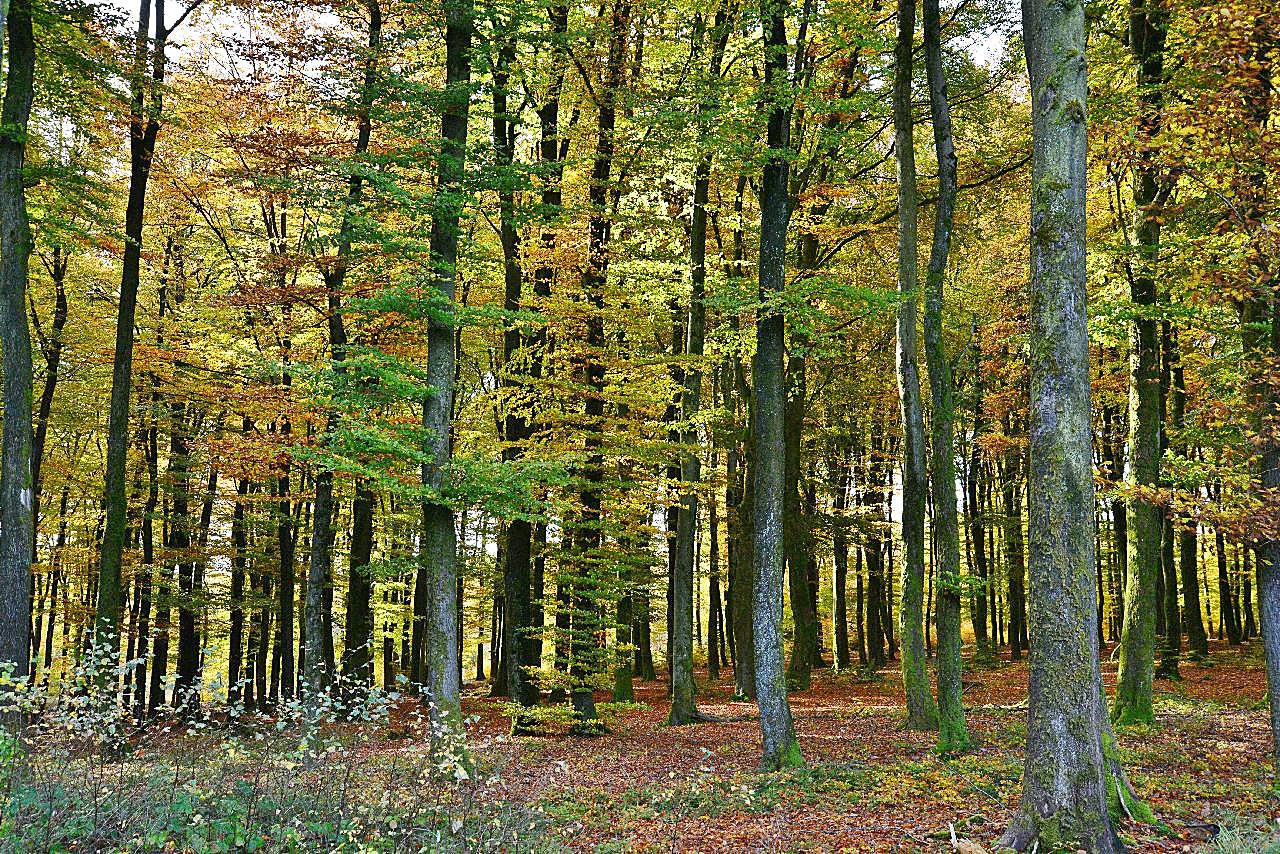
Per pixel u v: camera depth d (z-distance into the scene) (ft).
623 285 57.67
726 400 84.69
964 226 69.31
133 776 23.07
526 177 41.45
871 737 47.80
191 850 20.39
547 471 41.29
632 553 51.90
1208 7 29.66
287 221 67.82
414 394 39.22
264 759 25.45
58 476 69.77
